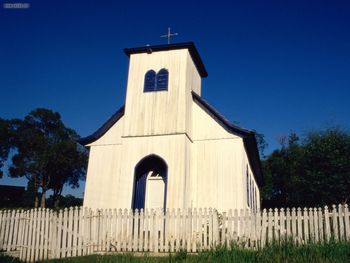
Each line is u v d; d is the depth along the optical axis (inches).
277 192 1903.3
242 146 709.3
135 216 555.8
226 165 705.0
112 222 561.3
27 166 2677.2
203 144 730.8
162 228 542.9
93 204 727.7
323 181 1024.9
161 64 765.3
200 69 868.6
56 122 2896.2
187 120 723.4
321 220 479.2
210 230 519.8
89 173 752.3
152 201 704.4
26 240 556.7
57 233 554.6
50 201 2802.7
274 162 1895.9
